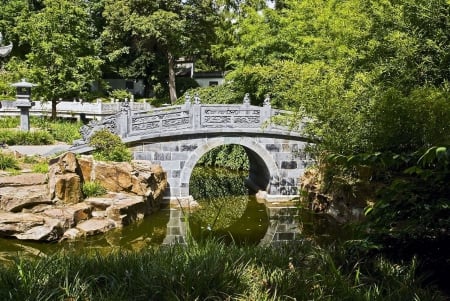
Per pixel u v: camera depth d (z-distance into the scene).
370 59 10.95
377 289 4.09
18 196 10.48
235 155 22.48
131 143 14.08
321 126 10.65
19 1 29.03
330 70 11.52
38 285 3.99
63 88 21.47
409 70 9.45
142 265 4.51
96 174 12.36
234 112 14.70
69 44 21.03
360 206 9.71
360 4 12.20
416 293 4.05
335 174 10.59
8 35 27.86
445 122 6.19
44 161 12.91
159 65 35.22
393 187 4.57
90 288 4.05
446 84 8.64
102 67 34.59
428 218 4.45
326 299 3.98
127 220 11.77
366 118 8.77
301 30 18.48
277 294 4.11
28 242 9.83
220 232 11.83
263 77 17.81
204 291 3.99
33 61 21.34
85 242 10.28
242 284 4.19
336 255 5.08
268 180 15.98
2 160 11.91
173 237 11.23
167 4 28.78
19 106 17.08
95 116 25.06
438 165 4.30
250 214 13.95
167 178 14.51
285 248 5.50
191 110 14.42
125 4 28.58
